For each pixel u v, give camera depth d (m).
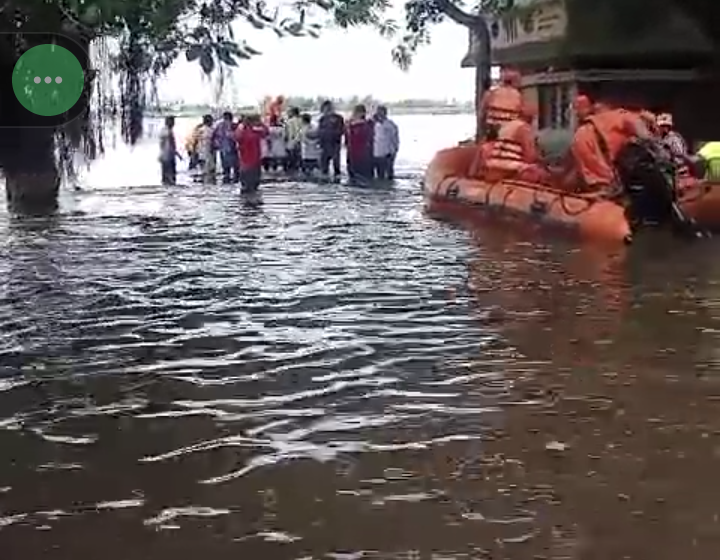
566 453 6.01
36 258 13.07
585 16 21.23
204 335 8.86
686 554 4.76
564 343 8.46
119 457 6.00
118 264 12.59
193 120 31.92
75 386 7.38
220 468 5.82
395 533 4.99
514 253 13.33
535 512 5.22
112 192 22.59
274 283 11.25
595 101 19.84
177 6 17.34
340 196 21.48
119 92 22.73
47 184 21.88
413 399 7.03
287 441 6.25
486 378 7.49
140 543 4.90
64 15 18.08
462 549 4.82
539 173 17.33
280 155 27.55
